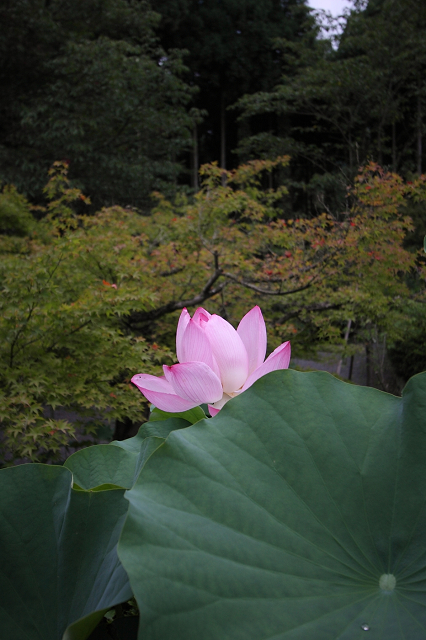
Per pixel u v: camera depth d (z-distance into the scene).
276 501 0.58
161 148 13.76
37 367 3.38
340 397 0.67
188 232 5.29
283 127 16.77
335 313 5.21
